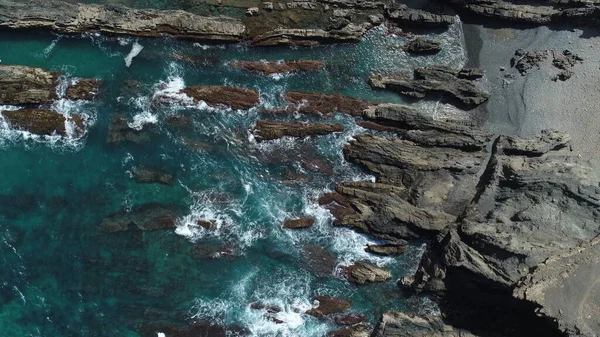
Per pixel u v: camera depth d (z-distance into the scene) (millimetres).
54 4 36188
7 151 36312
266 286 36156
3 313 35969
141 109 36812
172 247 36312
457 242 32969
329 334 35750
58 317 35906
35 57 36719
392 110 36312
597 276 28766
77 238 36281
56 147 36469
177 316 35781
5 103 35938
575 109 35969
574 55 36312
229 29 36688
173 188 36656
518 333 32219
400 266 36031
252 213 36594
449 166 35094
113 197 36500
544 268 29234
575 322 27922
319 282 36219
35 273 36094
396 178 35750
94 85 36656
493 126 36625
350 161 36750
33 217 36375
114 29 36531
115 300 36031
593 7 35281
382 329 34688
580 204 31312
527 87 36500
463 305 34594
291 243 36438
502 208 33219
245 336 35625
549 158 34375
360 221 35750
